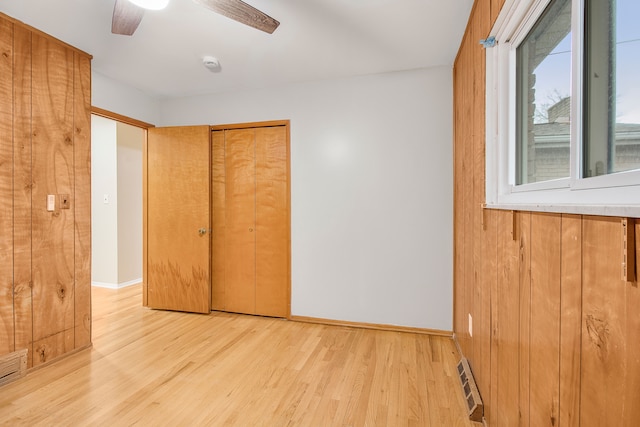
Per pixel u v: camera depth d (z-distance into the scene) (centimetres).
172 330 284
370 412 171
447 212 270
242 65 266
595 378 69
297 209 306
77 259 239
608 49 77
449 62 262
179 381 201
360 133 289
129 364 222
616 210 60
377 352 240
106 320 309
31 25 206
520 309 114
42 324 216
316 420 165
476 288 182
